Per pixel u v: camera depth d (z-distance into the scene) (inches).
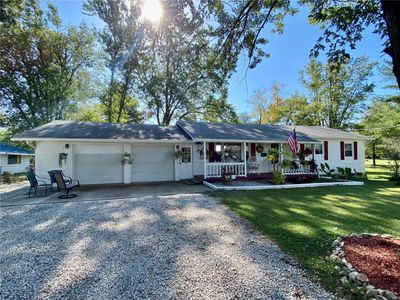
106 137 424.8
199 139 453.1
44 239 175.0
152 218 227.0
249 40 219.6
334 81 1017.5
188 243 167.5
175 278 122.0
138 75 757.9
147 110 933.2
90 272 128.1
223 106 768.9
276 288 112.7
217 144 538.0
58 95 847.7
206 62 259.4
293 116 1136.2
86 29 864.3
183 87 749.3
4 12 352.2
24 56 788.6
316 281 118.3
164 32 239.6
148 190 382.6
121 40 612.4
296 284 115.8
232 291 110.6
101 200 308.2
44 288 113.7
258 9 205.9
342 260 135.6
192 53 241.9
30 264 137.3
